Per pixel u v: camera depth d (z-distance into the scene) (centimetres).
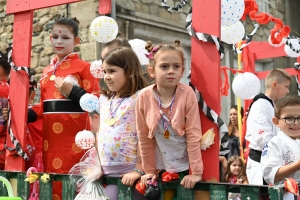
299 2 1370
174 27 1007
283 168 379
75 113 499
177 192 354
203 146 349
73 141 497
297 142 399
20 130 491
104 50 482
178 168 359
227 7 380
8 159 496
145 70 462
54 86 508
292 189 308
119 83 398
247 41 510
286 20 1353
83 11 881
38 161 552
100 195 391
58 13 917
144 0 941
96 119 435
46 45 934
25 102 492
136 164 380
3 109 541
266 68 1320
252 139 526
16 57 505
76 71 509
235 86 583
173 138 356
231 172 642
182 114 348
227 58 1148
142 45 516
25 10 499
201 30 361
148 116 358
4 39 995
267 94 570
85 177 401
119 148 391
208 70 356
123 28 895
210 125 353
